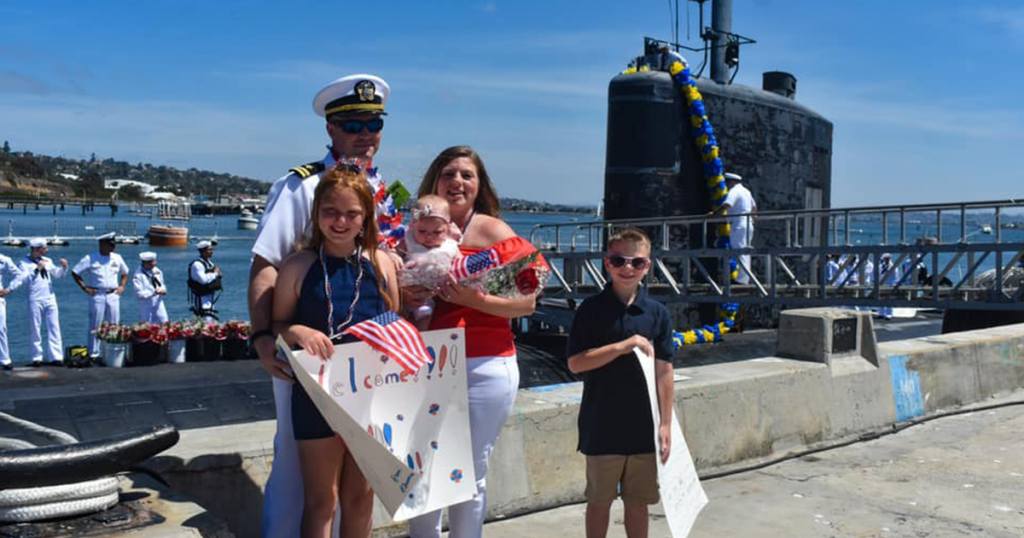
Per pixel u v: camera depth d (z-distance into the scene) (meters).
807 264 17.03
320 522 3.27
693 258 14.20
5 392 9.66
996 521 5.19
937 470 6.25
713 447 6.05
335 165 3.62
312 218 3.24
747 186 15.28
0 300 12.79
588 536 4.35
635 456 4.19
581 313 4.14
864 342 7.45
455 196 3.69
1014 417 8.12
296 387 3.21
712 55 15.30
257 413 9.22
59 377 10.62
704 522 5.09
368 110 3.62
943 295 13.16
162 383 10.28
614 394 4.15
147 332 11.51
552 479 5.24
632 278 4.02
